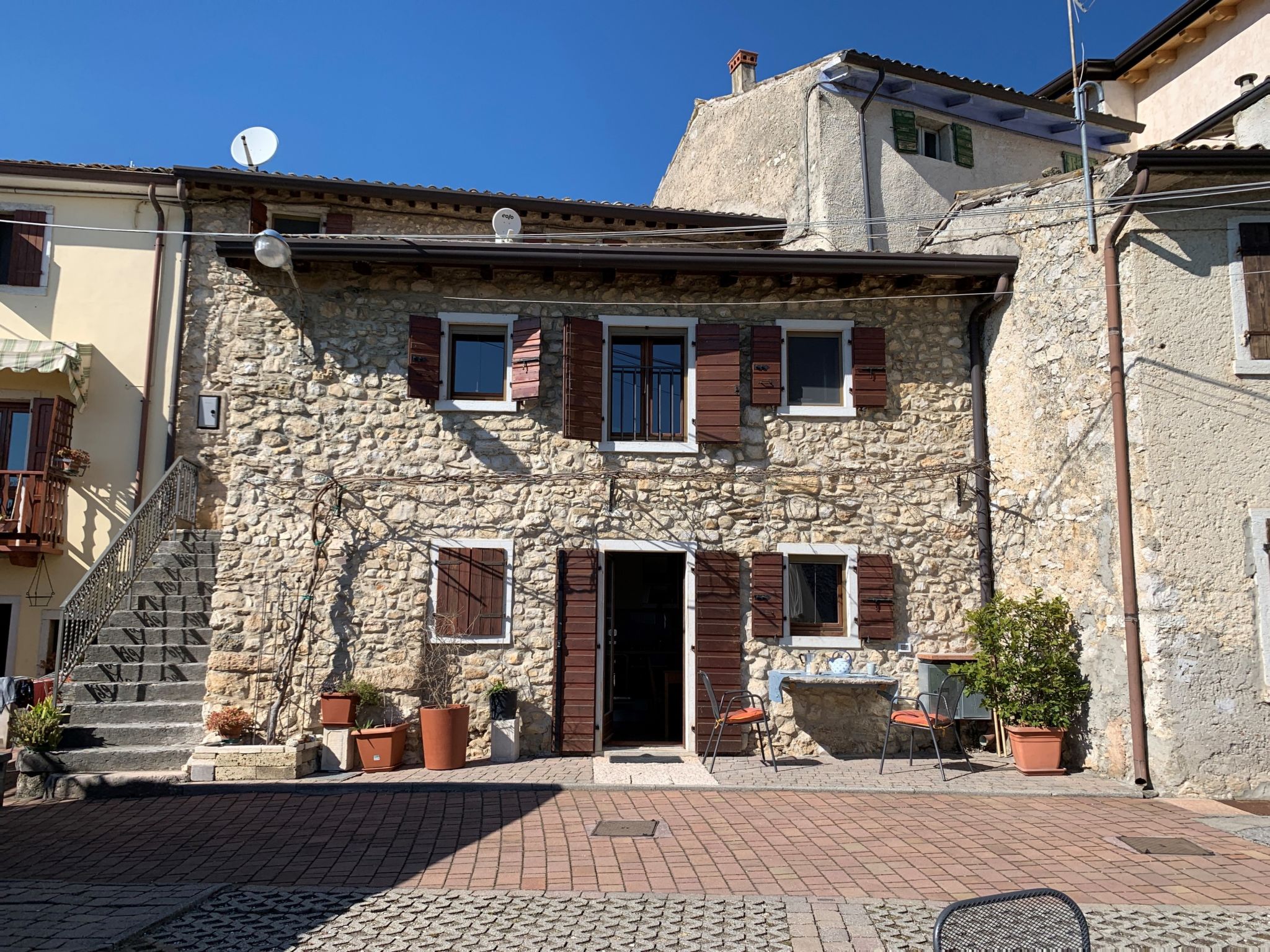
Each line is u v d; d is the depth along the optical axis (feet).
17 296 36.06
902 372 31.91
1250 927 15.37
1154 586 25.00
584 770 27.32
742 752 29.43
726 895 16.99
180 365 35.60
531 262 29.89
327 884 17.70
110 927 15.15
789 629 30.35
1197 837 20.65
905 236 42.29
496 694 28.78
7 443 35.91
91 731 27.25
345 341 30.86
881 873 18.29
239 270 31.83
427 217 38.86
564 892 17.15
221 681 28.73
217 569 29.32
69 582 34.88
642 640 35.96
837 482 31.12
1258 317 26.25
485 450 30.60
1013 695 27.66
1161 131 52.47
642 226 40.73
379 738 27.48
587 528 30.42
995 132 46.14
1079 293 27.73
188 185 36.45
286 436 30.25
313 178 36.40
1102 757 26.43
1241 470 25.63
